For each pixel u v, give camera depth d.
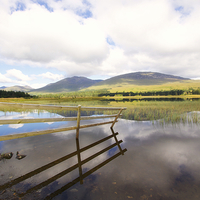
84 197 2.42
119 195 2.48
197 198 2.43
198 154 4.16
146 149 4.55
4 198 2.33
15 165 3.39
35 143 4.89
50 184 2.75
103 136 5.90
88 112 13.87
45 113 12.38
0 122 3.53
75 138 5.55
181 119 9.59
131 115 11.84
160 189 2.65
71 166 3.45
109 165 3.52
